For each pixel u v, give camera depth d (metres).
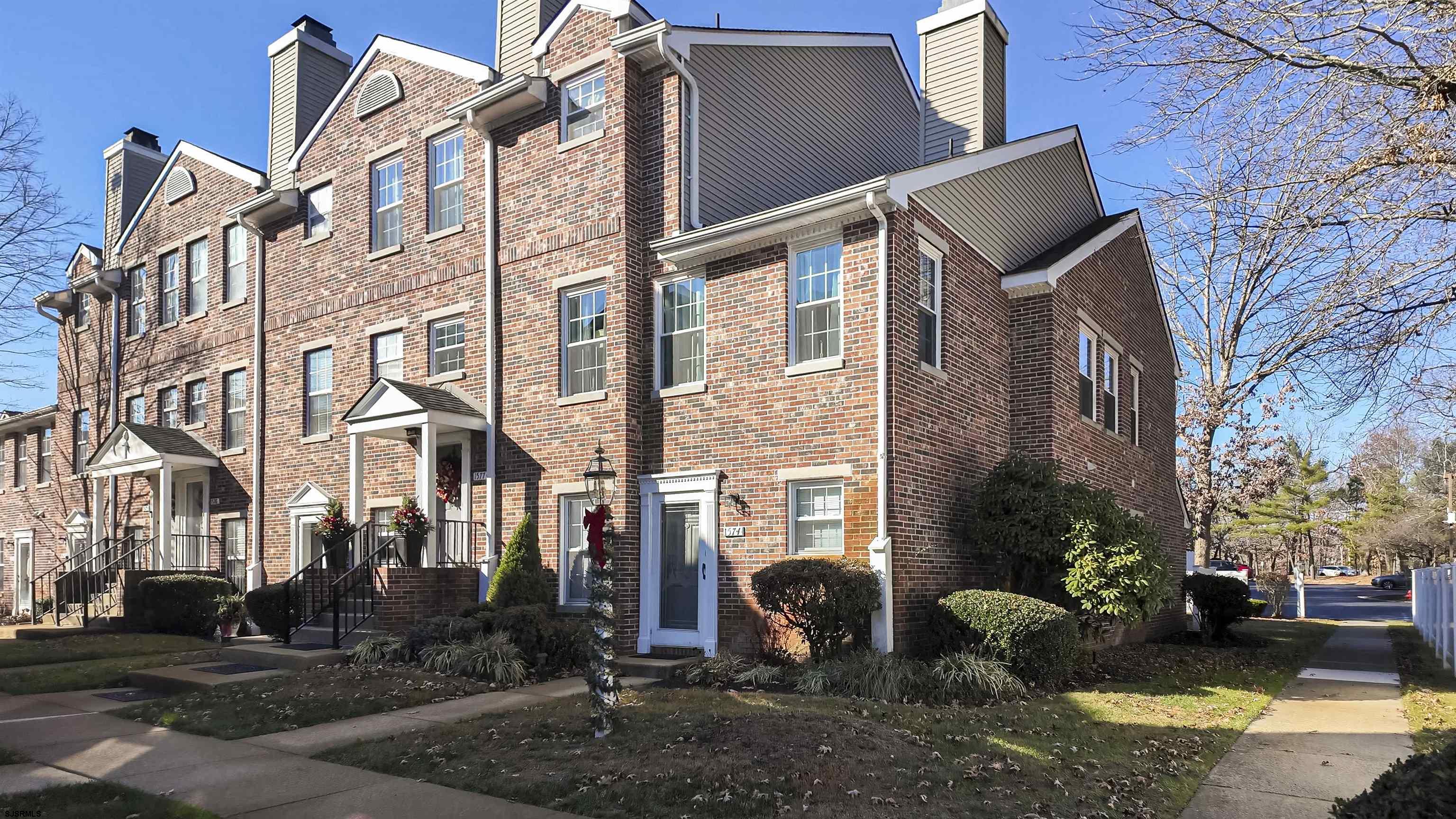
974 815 6.09
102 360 23.36
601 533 8.55
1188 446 32.19
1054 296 14.59
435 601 13.67
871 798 6.34
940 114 16.33
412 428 14.66
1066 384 14.93
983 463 13.66
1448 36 7.34
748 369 12.52
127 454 19.53
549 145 14.42
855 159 17.75
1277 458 32.34
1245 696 11.33
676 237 12.70
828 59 17.08
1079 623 12.38
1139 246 19.44
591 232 13.77
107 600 18.41
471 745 7.93
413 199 16.25
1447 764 4.26
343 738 8.42
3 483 28.00
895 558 11.24
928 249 12.48
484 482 14.60
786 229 12.04
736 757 7.08
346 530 15.20
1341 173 7.55
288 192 18.06
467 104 14.70
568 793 6.57
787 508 12.02
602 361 13.71
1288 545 58.41
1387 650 17.45
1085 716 9.51
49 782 7.12
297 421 17.77
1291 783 7.32
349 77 17.48
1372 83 7.27
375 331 16.58
